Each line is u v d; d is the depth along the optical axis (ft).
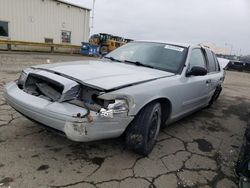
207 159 11.32
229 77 54.19
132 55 13.88
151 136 10.62
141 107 9.59
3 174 8.41
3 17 59.67
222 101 24.70
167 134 13.62
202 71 12.70
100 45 81.92
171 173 9.73
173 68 12.76
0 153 9.63
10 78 23.29
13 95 9.86
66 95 8.74
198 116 17.98
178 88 11.84
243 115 20.01
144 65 12.92
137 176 9.21
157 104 10.54
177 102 12.10
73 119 8.23
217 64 19.27
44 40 69.10
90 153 10.43
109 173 9.18
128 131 9.98
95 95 8.78
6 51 56.85
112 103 8.71
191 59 13.85
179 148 12.04
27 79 10.09
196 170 10.23
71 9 73.97
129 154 10.68
